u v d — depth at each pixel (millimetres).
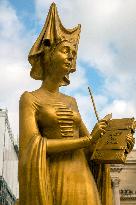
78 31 8258
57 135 7188
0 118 42688
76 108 7891
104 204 7230
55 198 6789
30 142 6754
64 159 7105
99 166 7480
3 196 40281
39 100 7402
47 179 6770
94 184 7074
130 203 45219
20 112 7266
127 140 7055
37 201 6371
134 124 7293
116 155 6930
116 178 42094
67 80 8055
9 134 45906
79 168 7105
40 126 7285
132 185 45750
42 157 6590
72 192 6777
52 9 8031
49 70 7773
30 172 6504
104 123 7039
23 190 6508
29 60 7973
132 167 46281
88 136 7000
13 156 49500
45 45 7871
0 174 39938
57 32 7777
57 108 7301
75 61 8133
